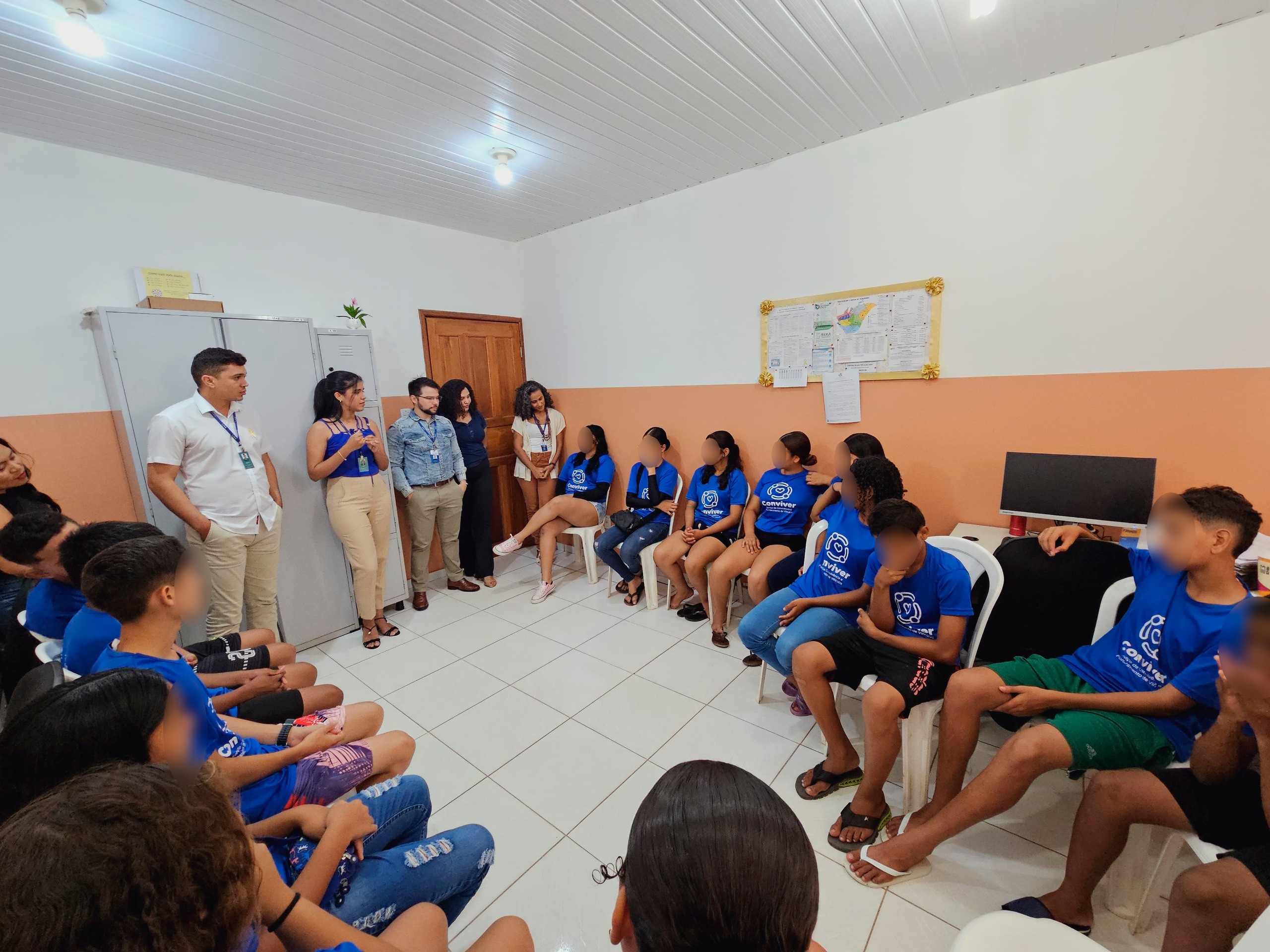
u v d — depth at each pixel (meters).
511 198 3.34
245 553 2.49
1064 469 2.19
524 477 4.18
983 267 2.40
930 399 2.62
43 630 1.59
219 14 1.60
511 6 1.63
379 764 1.40
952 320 2.51
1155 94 1.97
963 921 1.35
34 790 0.66
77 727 0.68
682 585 3.25
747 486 3.21
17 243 2.29
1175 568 1.36
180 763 0.70
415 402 3.34
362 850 1.04
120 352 2.31
